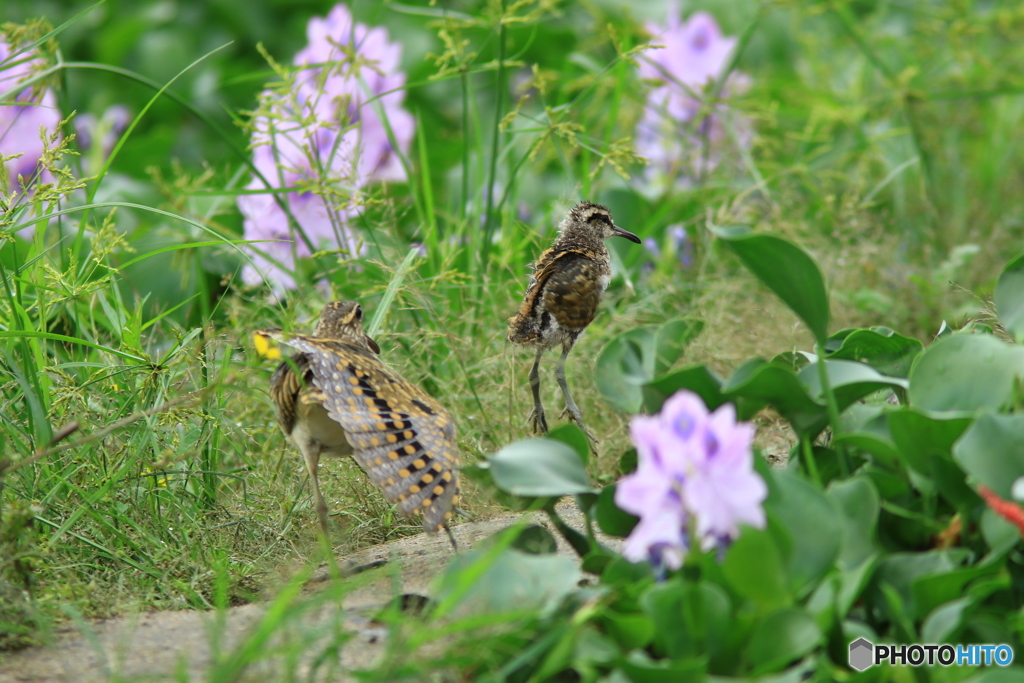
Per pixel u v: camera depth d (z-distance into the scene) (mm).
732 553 5273
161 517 8547
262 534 8680
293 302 11539
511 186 13258
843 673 5172
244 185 14398
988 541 5789
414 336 11234
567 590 5699
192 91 19188
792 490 5809
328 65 12203
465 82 12539
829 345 8727
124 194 15156
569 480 6375
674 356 7957
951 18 17531
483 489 7922
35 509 7785
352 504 9195
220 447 10039
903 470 6609
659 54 16547
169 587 7742
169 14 20125
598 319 12648
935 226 14742
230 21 20281
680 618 5344
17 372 8453
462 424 10359
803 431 6789
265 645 6023
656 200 15945
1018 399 6449
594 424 11281
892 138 17141
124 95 19109
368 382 7859
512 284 12469
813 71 18844
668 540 5188
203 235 12555
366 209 11906
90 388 9484
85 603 7277
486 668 5688
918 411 6152
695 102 16438
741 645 5355
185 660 5492
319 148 13016
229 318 11227
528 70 18656
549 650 5578
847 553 5914
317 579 7824
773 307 12547
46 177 12195
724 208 13000
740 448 5070
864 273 13109
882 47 18891
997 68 18062
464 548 8188
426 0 19766
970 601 5336
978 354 6660
